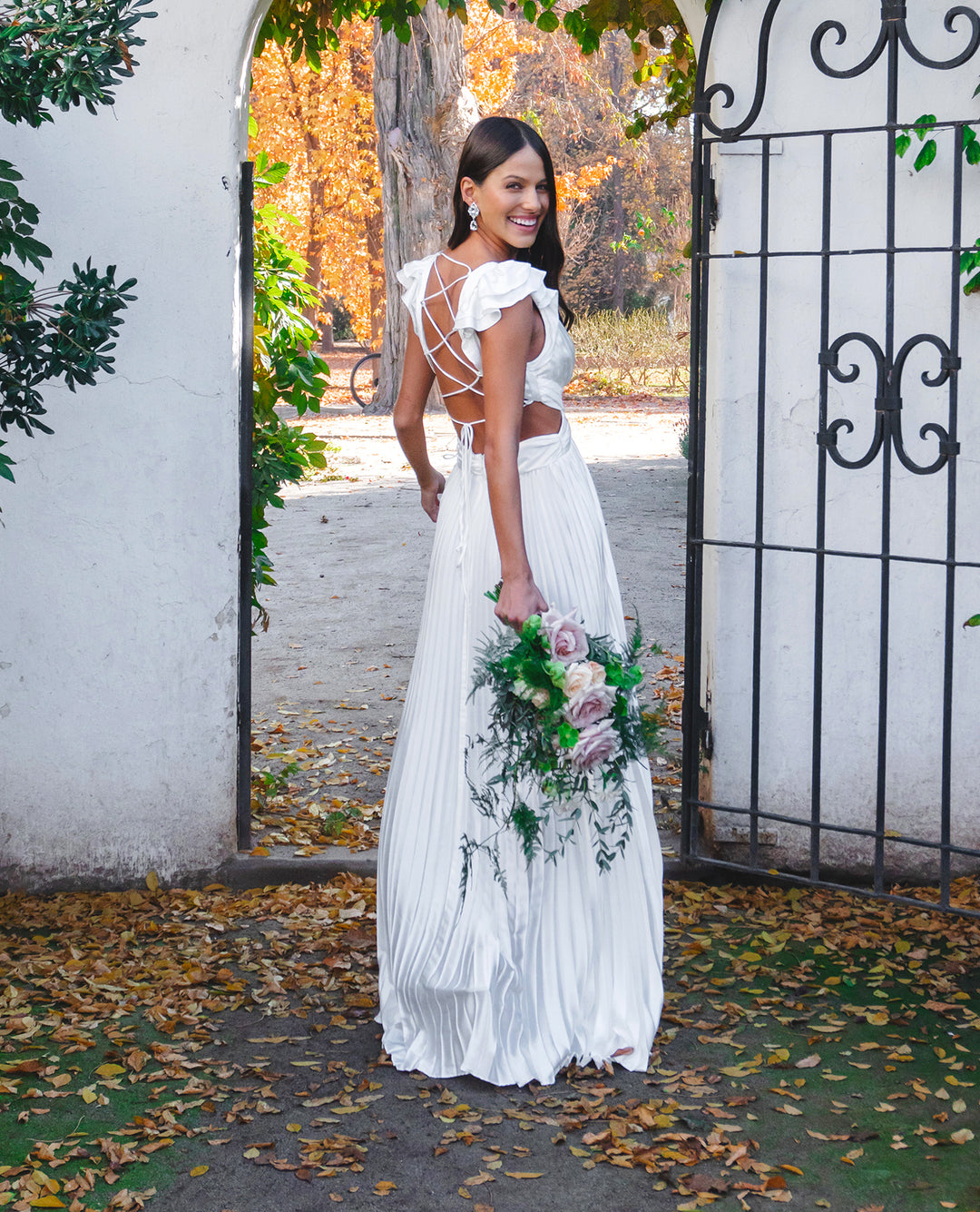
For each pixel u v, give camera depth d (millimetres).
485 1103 2650
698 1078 2719
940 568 3688
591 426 18219
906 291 3613
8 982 3164
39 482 3672
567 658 2529
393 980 2867
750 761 3859
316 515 10609
